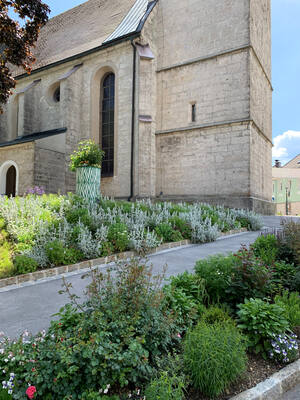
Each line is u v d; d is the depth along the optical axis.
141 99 19.94
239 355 2.88
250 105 17.80
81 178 12.08
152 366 2.88
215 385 2.62
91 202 11.27
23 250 7.00
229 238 10.50
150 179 19.92
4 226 8.56
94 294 3.25
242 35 18.31
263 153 21.03
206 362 2.68
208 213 12.41
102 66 21.92
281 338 3.34
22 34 9.73
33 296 5.01
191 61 19.97
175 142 20.22
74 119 22.09
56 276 6.30
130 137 20.44
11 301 4.78
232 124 18.09
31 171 19.16
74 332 2.83
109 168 21.86
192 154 19.50
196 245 9.38
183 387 2.61
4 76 9.63
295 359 3.32
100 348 2.48
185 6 20.64
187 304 3.64
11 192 22.58
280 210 52.31
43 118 25.00
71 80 21.94
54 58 25.70
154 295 3.20
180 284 4.20
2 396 2.32
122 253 7.78
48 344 2.75
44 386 2.43
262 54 21.53
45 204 10.34
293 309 3.89
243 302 4.10
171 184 20.19
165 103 20.98
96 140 22.25
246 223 13.02
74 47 25.23
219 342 2.81
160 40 21.64
